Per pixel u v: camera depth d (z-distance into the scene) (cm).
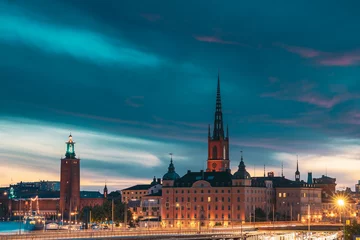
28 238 19712
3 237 19100
